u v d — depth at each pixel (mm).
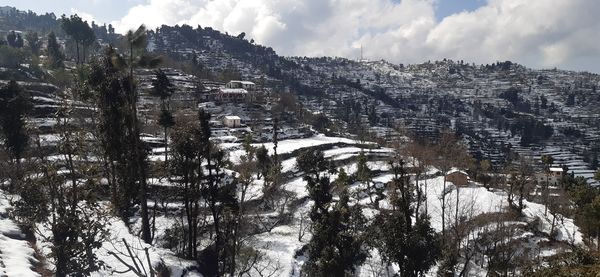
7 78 84312
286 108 140500
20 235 27031
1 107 40312
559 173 113438
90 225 19781
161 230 42062
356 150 101312
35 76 94875
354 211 40219
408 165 77812
